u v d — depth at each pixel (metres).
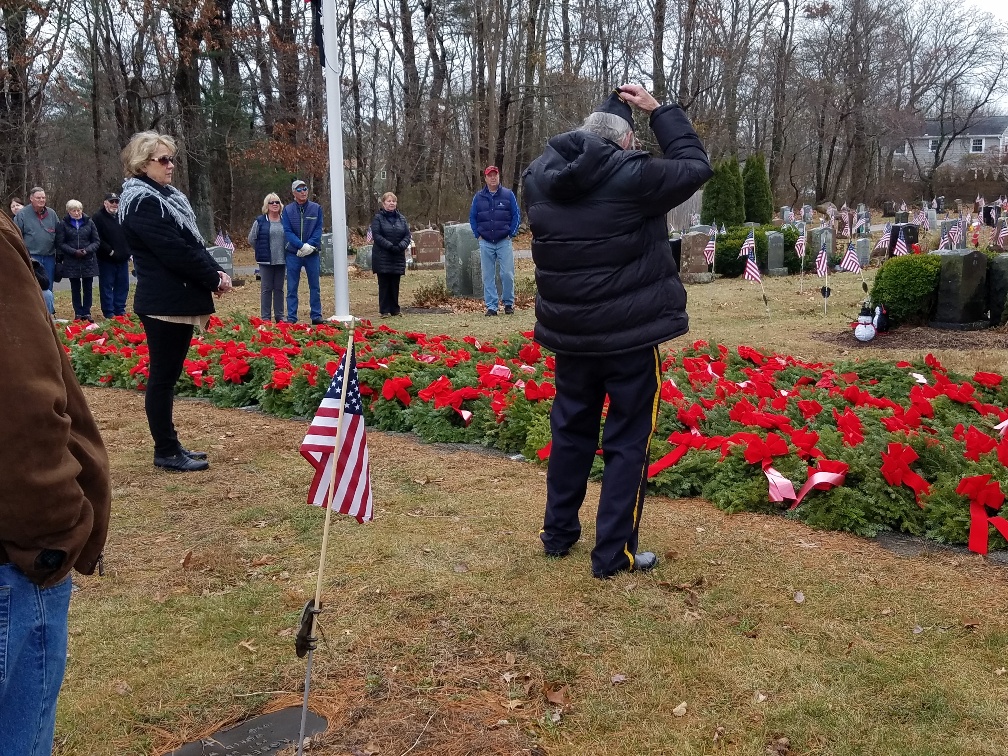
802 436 5.11
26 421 1.71
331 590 3.99
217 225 36.62
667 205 3.71
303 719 2.61
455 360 7.97
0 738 1.81
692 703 3.08
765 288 17.30
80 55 33.78
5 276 1.74
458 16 39.16
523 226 37.28
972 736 2.85
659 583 3.98
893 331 11.23
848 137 56.34
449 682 3.23
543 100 42.34
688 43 37.62
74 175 34.75
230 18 33.03
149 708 3.09
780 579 4.02
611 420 4.04
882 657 3.34
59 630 1.90
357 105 40.12
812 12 51.72
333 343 9.33
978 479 4.44
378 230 13.72
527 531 4.64
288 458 6.12
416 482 5.53
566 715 3.03
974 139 85.75
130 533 4.74
